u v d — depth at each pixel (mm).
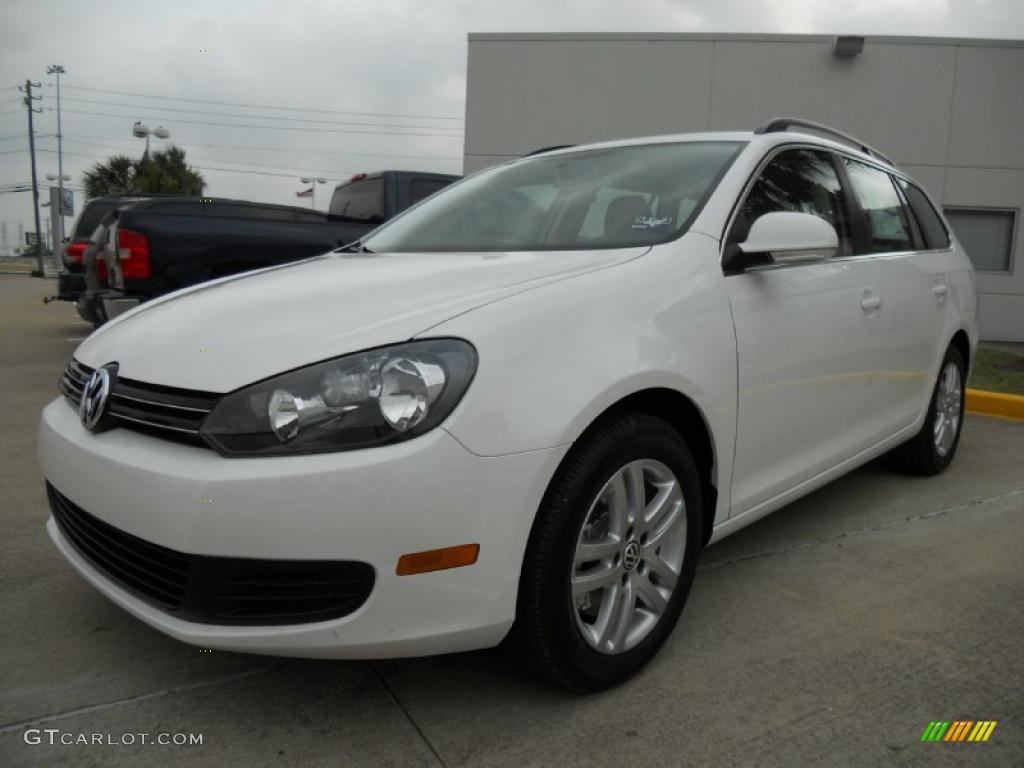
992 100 11820
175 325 2277
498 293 2104
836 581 3021
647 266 2373
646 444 2188
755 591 2924
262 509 1764
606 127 12297
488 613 1896
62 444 2217
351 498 1752
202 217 6516
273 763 1931
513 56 12352
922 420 4031
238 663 2373
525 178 3330
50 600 2760
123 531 1959
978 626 2666
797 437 2904
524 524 1905
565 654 2062
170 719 2098
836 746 2021
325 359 1869
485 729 2066
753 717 2139
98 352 2396
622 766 1939
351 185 9070
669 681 2305
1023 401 6223
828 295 3002
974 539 3471
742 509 2688
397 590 1801
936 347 3975
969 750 2012
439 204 3473
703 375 2346
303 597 1839
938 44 11734
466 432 1823
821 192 3260
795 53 11906
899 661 2434
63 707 2145
